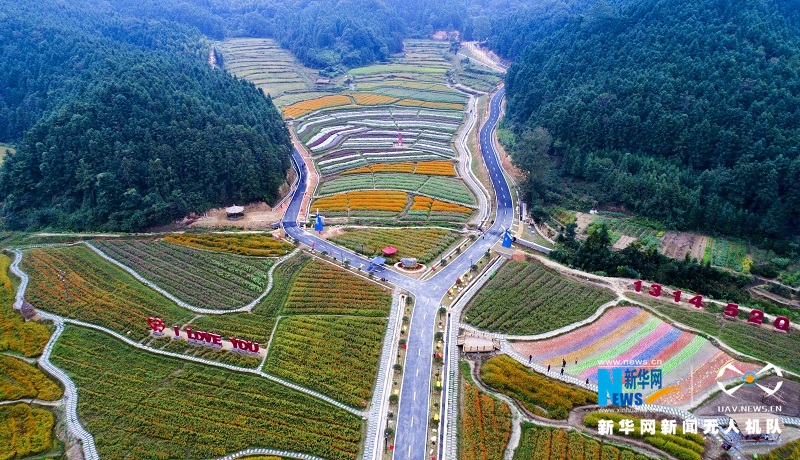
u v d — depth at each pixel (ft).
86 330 257.14
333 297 290.15
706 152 398.01
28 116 495.00
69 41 547.08
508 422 203.00
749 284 314.14
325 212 408.46
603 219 396.57
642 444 192.65
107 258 324.80
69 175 373.40
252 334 257.96
